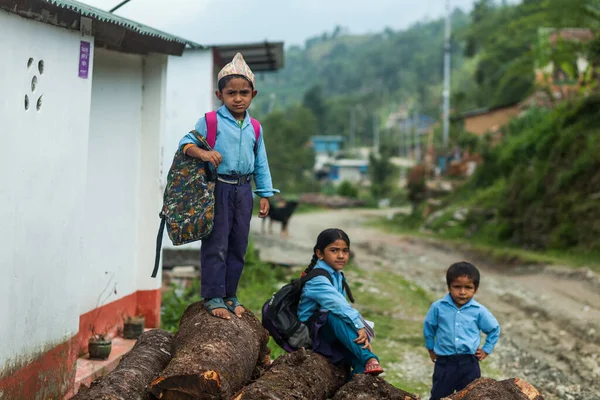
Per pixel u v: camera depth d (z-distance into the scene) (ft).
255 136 16.01
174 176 15.17
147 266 25.84
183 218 14.90
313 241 79.36
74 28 17.62
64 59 17.16
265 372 14.29
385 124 357.41
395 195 195.93
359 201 181.16
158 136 25.61
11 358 14.82
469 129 136.56
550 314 39.42
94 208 22.89
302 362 14.74
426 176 132.26
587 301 42.04
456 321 18.47
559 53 78.95
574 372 28.40
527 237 67.92
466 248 71.82
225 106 15.65
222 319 14.99
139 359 14.43
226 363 13.33
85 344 22.29
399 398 14.43
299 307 16.61
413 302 42.93
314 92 357.20
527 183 73.46
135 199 25.59
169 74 41.96
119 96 24.34
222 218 15.46
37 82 15.69
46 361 16.55
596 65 75.36
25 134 15.15
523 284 49.67
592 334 34.12
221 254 15.46
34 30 15.47
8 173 14.43
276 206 82.94
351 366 16.46
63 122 17.16
